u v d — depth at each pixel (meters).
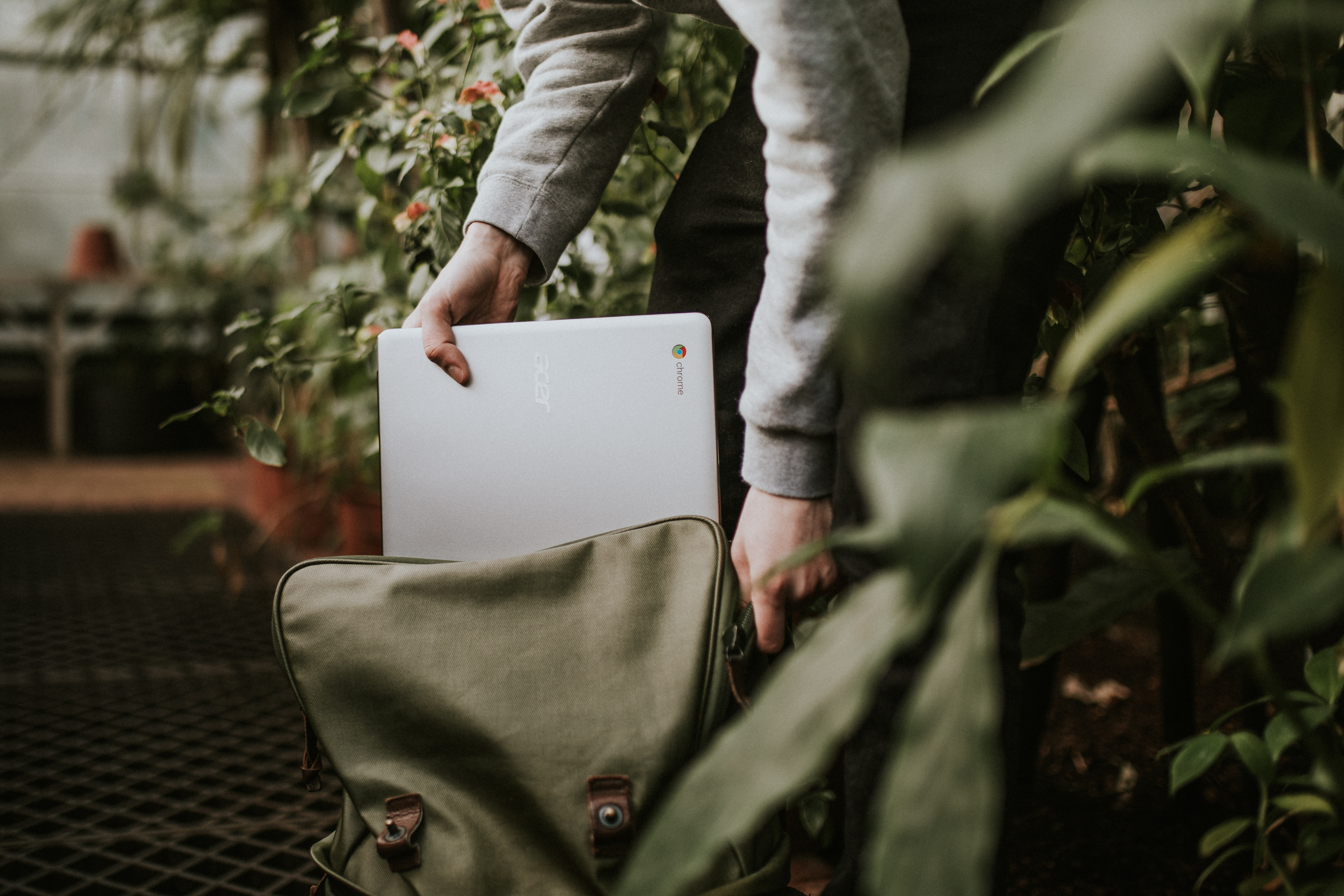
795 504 0.64
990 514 0.34
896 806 0.30
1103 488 1.33
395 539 0.83
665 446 0.82
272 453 1.18
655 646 0.68
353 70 1.29
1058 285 0.89
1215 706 1.43
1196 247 0.30
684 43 1.34
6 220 5.08
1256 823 0.65
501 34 1.24
